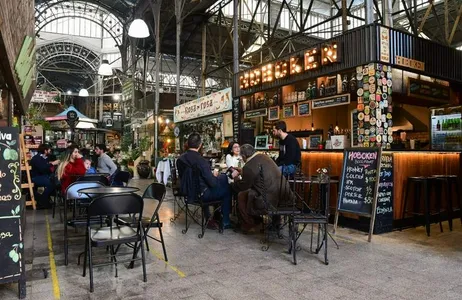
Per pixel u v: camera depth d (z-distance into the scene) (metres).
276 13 14.94
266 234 4.67
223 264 3.46
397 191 4.98
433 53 6.14
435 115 7.04
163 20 15.08
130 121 19.33
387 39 5.39
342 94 6.16
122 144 17.02
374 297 2.67
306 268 3.34
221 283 2.95
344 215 5.20
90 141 20.30
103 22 21.22
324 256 3.64
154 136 14.03
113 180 6.17
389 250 3.94
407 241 4.34
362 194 4.64
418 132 8.13
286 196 4.28
